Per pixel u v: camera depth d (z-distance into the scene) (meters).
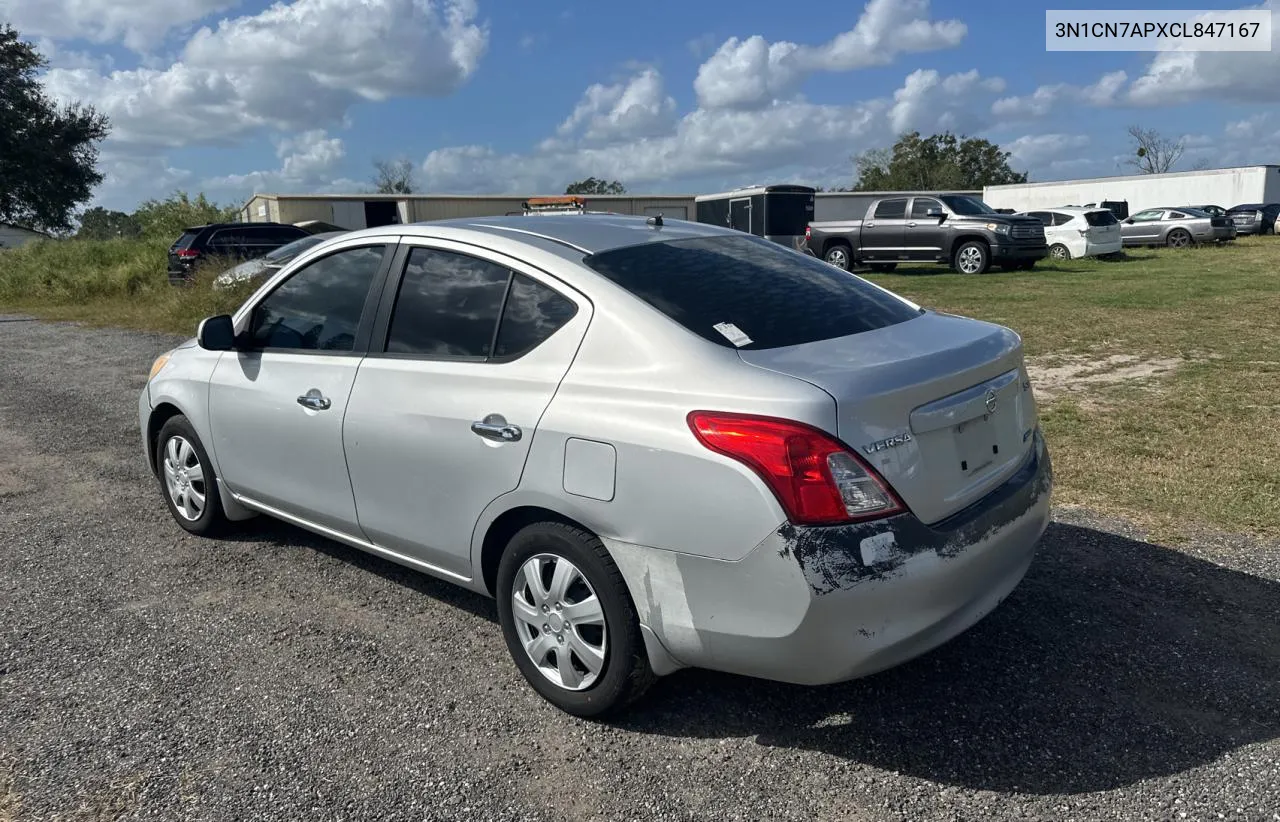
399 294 3.60
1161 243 27.67
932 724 2.95
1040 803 2.55
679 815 2.56
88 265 21.44
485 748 2.90
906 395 2.64
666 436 2.66
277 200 33.31
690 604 2.67
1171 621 3.56
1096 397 7.24
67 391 9.32
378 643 3.63
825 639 2.49
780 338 2.91
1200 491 4.92
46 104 51.69
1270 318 11.48
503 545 3.30
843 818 2.52
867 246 20.70
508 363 3.14
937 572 2.60
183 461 4.77
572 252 3.24
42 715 3.12
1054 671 3.23
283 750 2.90
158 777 2.77
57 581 4.29
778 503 2.48
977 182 91.38
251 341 4.23
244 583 4.24
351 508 3.75
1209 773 2.64
